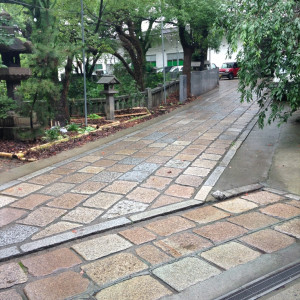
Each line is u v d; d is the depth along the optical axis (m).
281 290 2.49
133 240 3.21
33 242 3.17
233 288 2.51
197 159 5.92
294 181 4.76
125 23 13.88
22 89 7.04
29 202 4.18
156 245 3.11
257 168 5.38
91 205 4.03
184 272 2.69
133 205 3.99
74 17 10.73
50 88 7.36
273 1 5.59
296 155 5.97
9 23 8.12
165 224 3.54
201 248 3.05
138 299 2.38
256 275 2.66
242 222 3.55
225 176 5.02
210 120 9.89
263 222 3.54
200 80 16.20
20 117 7.71
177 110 12.12
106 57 20.33
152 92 12.78
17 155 6.30
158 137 7.91
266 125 8.80
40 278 2.64
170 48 27.80
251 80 6.36
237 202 4.11
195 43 15.18
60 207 4.00
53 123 9.19
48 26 7.88
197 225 3.50
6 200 4.27
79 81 13.34
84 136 8.10
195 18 12.84
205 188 4.51
